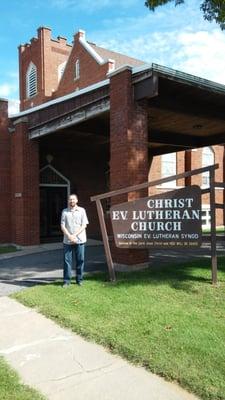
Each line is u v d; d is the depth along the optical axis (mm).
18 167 17016
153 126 16391
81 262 8664
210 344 5172
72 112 13797
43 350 5312
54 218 20703
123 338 5465
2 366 4805
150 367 4660
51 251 15352
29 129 16766
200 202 8391
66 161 21062
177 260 11648
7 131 17703
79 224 8656
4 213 17562
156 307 6766
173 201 8555
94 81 28109
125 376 4527
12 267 11672
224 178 27594
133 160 10570
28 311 6977
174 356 4863
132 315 6379
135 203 8766
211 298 7223
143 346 5176
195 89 11211
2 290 8625
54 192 20703
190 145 19391
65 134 17016
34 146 16984
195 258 12000
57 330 6023
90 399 4074
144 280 8711
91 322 6168
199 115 12891
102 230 8969
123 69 10555
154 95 10070
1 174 17516
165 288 7977
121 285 8344
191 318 6180
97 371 4672
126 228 8820
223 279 8586
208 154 26984
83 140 18844
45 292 8055
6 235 17578
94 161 22094
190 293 7586
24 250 15859
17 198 17062
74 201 8641
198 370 4508
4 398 4016
